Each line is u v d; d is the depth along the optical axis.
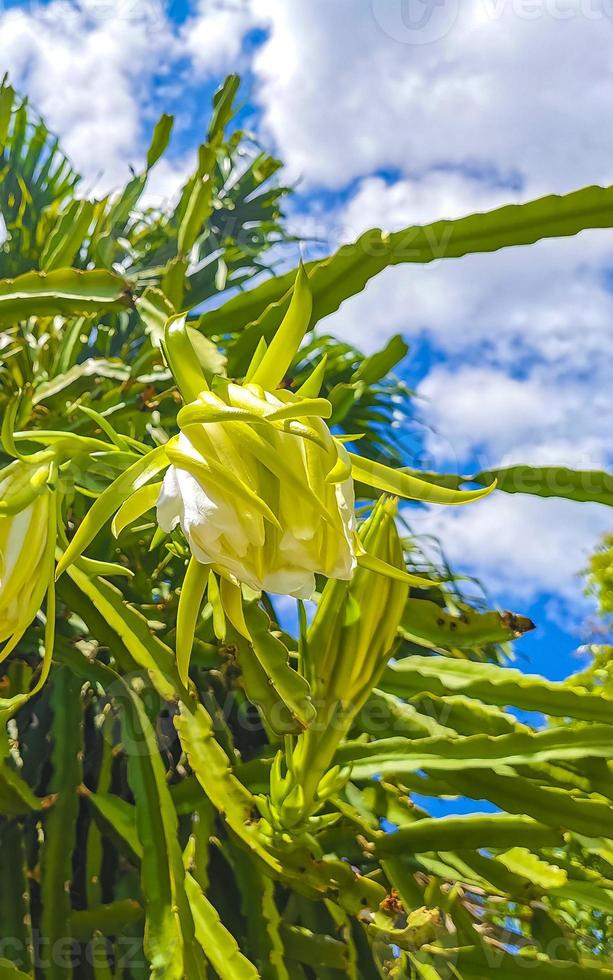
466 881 0.94
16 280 0.96
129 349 1.53
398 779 1.01
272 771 0.85
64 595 0.94
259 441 0.58
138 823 0.83
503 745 0.91
